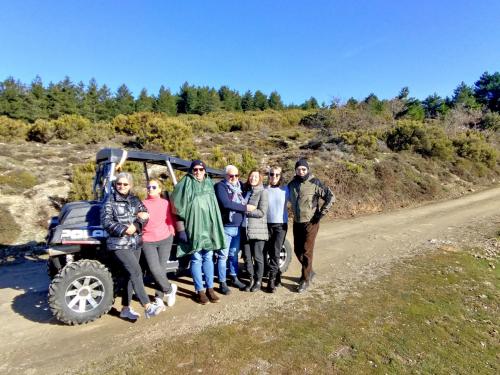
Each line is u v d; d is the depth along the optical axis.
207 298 4.98
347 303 4.98
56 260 5.05
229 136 25.97
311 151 19.20
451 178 18.64
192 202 4.64
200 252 4.88
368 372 3.46
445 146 20.80
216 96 71.00
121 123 23.03
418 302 5.11
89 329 4.19
